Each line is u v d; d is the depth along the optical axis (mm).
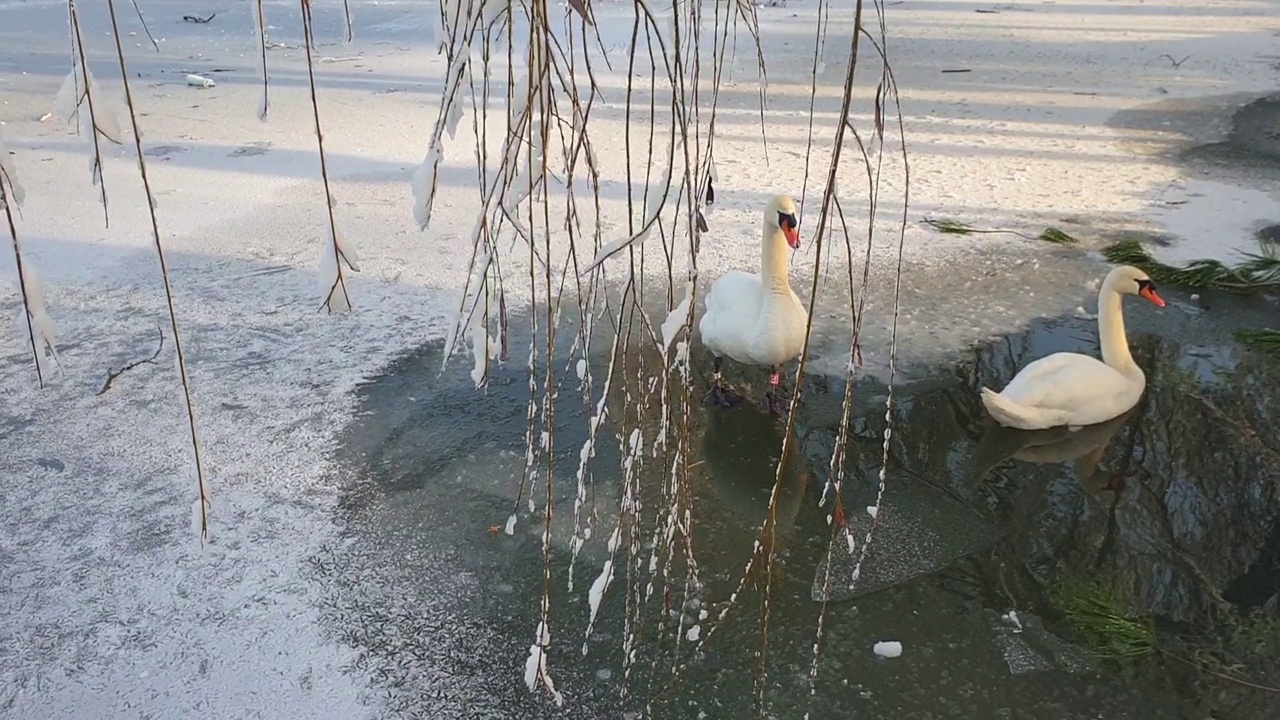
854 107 10062
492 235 1741
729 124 9406
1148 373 4938
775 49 13195
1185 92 10391
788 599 3455
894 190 7551
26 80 11078
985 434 4469
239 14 16391
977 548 3717
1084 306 5566
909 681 3104
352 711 2977
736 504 3988
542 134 1581
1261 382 4805
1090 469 4207
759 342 4391
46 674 3090
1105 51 12695
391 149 8688
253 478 4094
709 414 4629
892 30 14602
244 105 10219
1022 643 3248
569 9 1917
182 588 3469
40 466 4145
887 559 3658
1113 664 3150
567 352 5117
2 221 6730
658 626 3314
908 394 4758
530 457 2014
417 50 13484
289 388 4777
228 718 2938
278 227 6785
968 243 6469
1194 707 2986
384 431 4441
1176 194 7281
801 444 4391
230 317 5469
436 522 3842
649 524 3826
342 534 3771
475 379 1807
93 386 4766
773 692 3061
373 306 5621
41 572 3533
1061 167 8016
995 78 11344
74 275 5953
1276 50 12344
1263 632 3262
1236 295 5699
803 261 6215
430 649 3225
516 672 3139
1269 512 3883
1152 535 3770
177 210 7090
